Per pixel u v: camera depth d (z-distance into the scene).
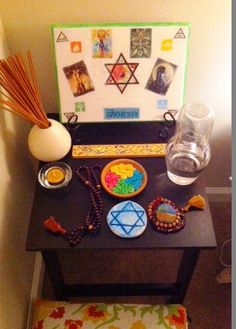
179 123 1.08
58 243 0.88
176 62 1.03
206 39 1.03
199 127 1.08
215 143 1.34
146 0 0.95
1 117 0.97
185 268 1.04
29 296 1.22
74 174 1.00
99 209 0.92
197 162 0.96
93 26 0.97
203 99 1.19
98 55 1.01
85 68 1.03
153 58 1.02
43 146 0.97
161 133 1.09
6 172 1.01
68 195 0.96
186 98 1.19
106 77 1.05
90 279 1.34
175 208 0.92
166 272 1.36
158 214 0.90
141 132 1.09
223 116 1.24
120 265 1.38
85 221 0.90
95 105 1.09
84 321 1.02
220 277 1.33
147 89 1.07
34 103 0.92
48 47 1.04
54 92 1.16
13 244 1.05
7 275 0.99
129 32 0.98
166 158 0.97
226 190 1.53
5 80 0.88
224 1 0.95
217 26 1.00
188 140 1.03
